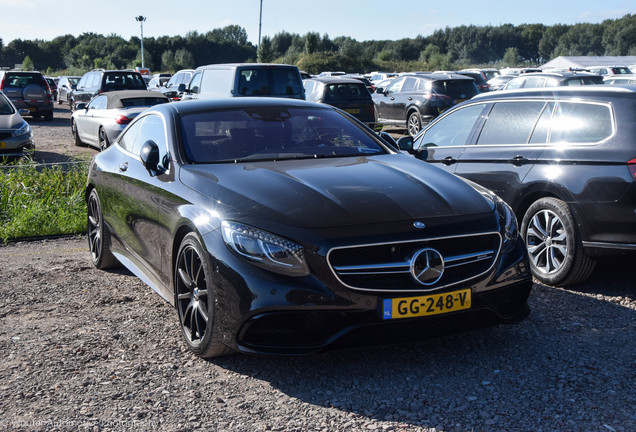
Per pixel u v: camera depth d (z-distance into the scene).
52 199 8.03
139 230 4.56
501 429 2.85
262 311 3.18
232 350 3.52
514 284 3.56
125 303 4.68
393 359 3.62
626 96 4.75
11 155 12.09
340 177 3.79
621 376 3.36
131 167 4.80
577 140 4.93
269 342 3.25
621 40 118.38
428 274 3.28
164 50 121.38
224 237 3.35
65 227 7.37
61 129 20.81
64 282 5.23
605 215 4.62
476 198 3.72
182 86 15.54
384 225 3.30
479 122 5.83
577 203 4.77
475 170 5.65
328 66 57.06
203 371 3.50
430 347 3.79
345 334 3.21
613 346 3.78
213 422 2.94
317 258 3.18
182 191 3.87
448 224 3.40
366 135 4.72
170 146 4.30
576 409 3.02
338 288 3.18
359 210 3.38
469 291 3.39
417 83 18.09
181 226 3.76
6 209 7.73
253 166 4.00
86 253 6.33
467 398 3.14
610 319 4.25
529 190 5.14
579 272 4.86
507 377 3.37
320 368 3.52
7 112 12.80
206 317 3.50
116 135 13.32
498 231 3.54
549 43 129.25
